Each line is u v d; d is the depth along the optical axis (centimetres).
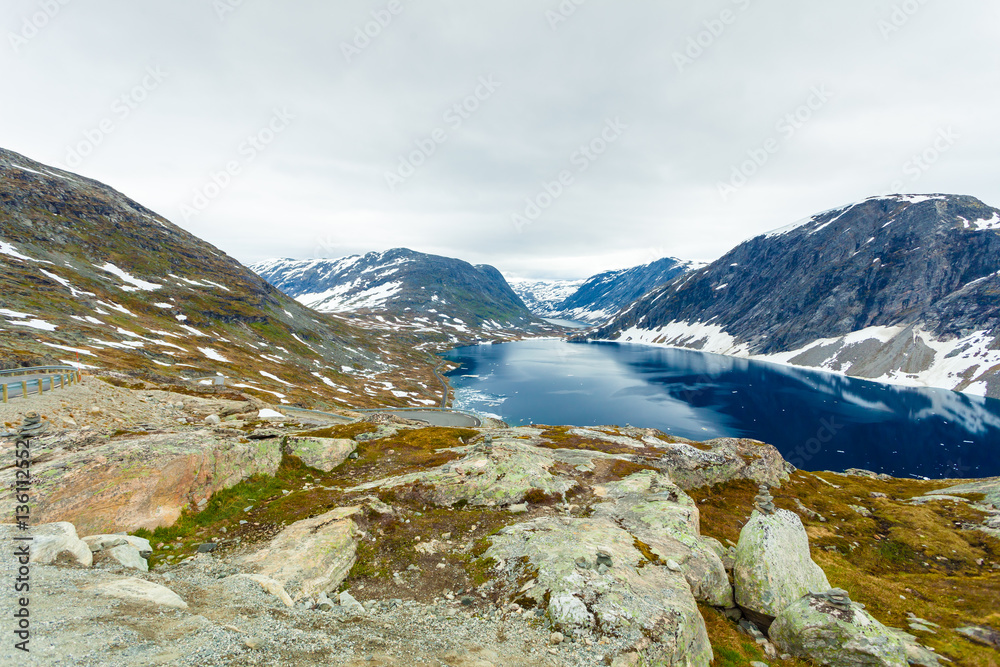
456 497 2878
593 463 3975
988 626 2392
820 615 1914
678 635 1540
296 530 2156
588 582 1761
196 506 2441
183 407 5619
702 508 3975
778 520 2428
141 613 1308
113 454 2373
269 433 3609
